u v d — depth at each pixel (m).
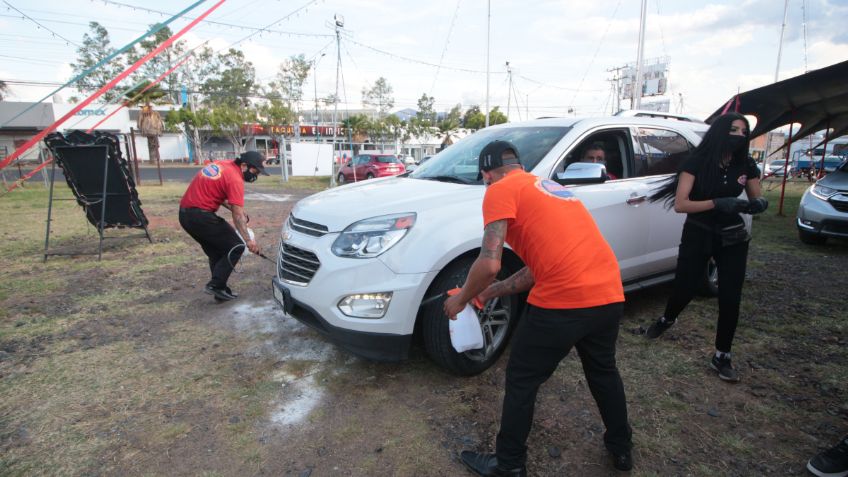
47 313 4.15
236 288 4.85
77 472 2.14
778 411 2.60
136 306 4.34
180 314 4.13
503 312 2.99
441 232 2.68
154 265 5.84
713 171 2.81
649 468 2.16
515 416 1.94
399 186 3.36
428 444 2.33
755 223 9.15
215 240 4.25
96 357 3.29
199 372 3.07
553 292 1.85
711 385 2.87
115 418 2.56
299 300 2.85
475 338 2.40
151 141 32.97
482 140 3.99
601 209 3.32
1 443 2.34
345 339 2.67
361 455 2.25
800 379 2.93
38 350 3.40
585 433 2.42
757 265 5.72
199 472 2.14
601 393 2.04
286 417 2.57
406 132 51.53
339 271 2.64
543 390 2.85
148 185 19.27
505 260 2.95
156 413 2.61
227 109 46.72
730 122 2.76
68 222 9.20
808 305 4.23
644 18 17.33
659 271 3.91
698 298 4.44
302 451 2.29
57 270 5.61
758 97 7.39
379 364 3.16
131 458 2.24
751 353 3.29
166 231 8.28
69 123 39.81
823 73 6.40
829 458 2.08
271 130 47.38
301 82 47.69
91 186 6.47
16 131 38.28
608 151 3.69
